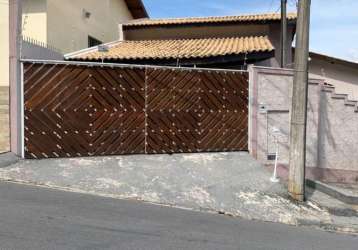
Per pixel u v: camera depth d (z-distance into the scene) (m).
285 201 9.47
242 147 12.41
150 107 11.56
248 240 6.68
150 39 19.11
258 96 12.44
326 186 10.84
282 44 16.12
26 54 11.19
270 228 7.70
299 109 9.65
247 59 14.51
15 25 10.53
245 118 12.43
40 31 14.13
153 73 11.57
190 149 11.95
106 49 15.38
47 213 7.03
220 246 6.19
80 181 9.32
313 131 13.20
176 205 8.60
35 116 10.58
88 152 11.02
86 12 17.67
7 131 10.65
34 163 10.25
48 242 5.68
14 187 8.59
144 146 11.54
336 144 13.55
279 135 12.62
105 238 6.06
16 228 6.14
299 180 9.66
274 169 11.51
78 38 17.00
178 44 17.22
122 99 11.31
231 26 18.20
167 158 11.43
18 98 10.48
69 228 6.36
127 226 6.77
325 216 8.79
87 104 10.99
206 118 12.05
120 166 10.52
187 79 11.88
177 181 9.91
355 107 13.66
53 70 10.68
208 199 9.06
